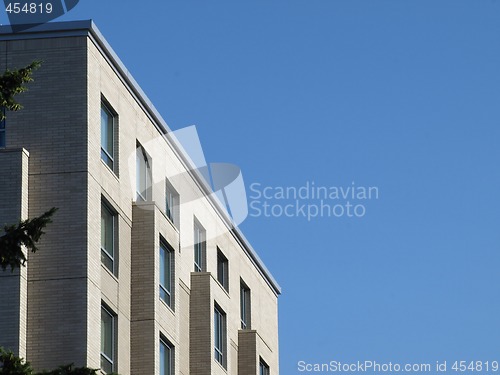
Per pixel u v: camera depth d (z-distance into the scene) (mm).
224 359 51594
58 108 41469
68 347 39375
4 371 31453
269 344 59688
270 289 61031
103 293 41375
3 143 41250
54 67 41875
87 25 42219
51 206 40531
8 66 41938
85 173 40781
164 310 44688
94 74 42312
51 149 41094
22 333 39062
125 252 43531
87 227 40375
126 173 44125
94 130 41844
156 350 43375
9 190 39906
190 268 49750
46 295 39844
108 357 41750
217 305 50969
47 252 40156
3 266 32781
